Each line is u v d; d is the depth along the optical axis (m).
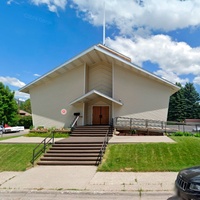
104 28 27.86
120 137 17.47
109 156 11.75
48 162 11.55
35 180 8.63
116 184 7.91
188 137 16.69
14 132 36.94
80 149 13.08
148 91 21.25
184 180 5.51
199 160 10.93
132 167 10.23
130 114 21.19
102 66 23.75
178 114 64.56
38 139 17.38
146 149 12.59
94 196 6.82
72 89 22.55
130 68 21.27
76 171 10.05
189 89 71.62
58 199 6.61
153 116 20.91
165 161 10.88
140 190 7.21
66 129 20.16
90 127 20.03
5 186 7.92
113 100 20.67
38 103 22.97
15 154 12.77
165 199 6.43
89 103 23.42
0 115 42.09
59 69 21.66
